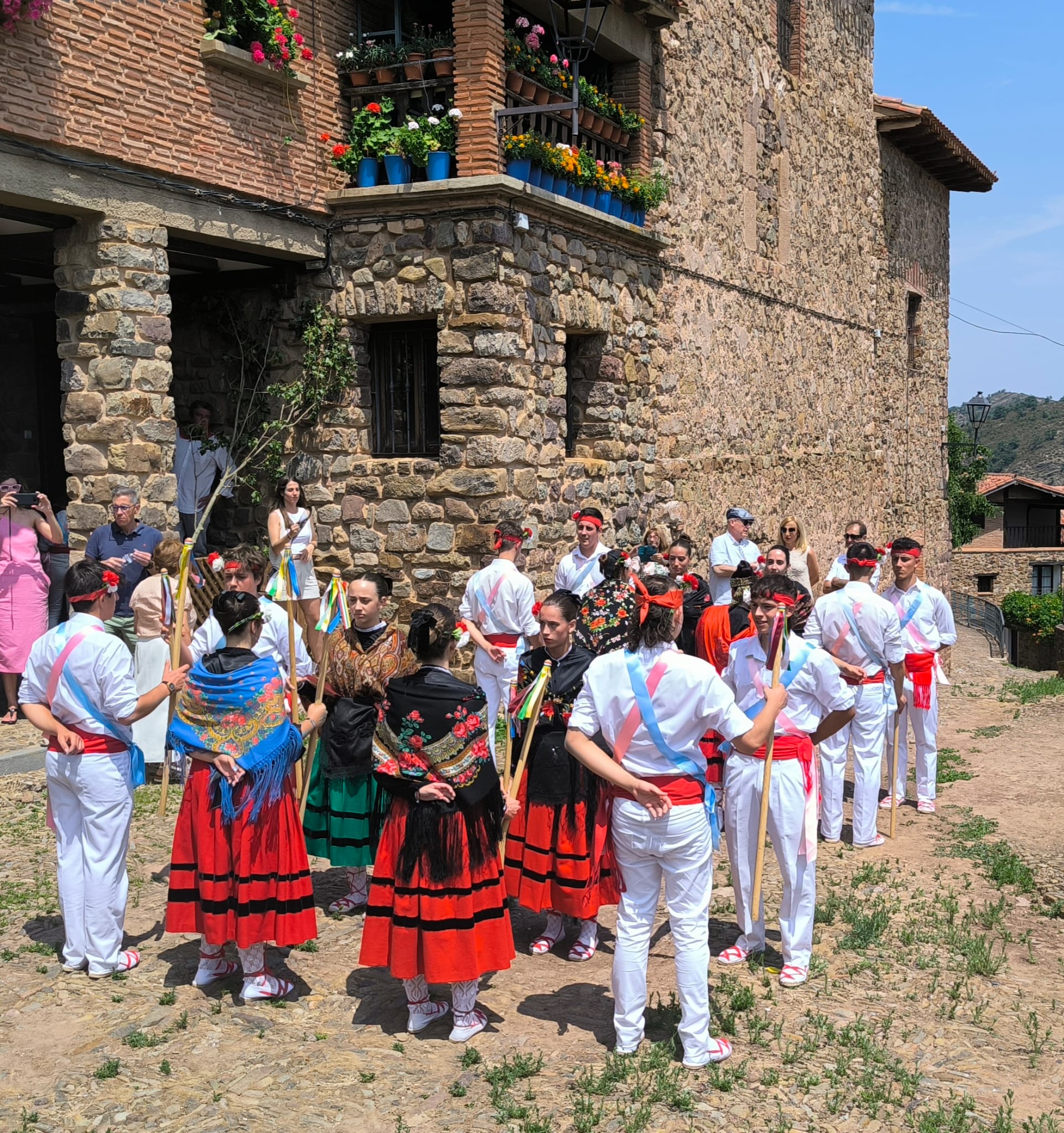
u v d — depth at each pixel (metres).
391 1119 4.00
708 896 4.38
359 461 10.26
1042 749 10.14
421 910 4.38
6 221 8.28
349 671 5.52
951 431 45.34
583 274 11.12
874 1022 4.85
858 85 20.22
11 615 8.34
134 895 5.99
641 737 4.24
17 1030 4.57
